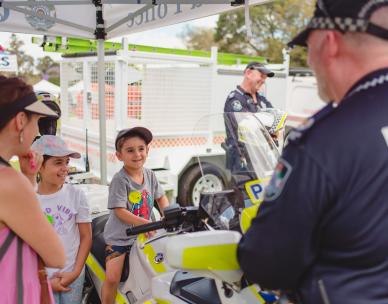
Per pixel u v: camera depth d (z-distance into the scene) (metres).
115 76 5.40
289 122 6.89
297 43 1.28
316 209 1.05
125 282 2.39
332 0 1.12
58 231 2.52
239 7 3.11
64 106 6.77
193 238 1.42
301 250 1.08
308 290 1.15
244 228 1.58
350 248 1.06
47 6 3.89
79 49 6.98
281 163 1.12
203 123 2.07
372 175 1.02
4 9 3.72
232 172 1.76
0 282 1.46
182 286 1.75
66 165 2.60
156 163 5.67
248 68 4.44
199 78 5.95
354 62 1.13
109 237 2.59
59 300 2.54
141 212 2.71
